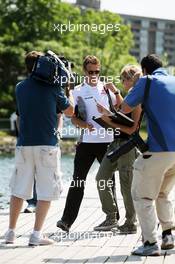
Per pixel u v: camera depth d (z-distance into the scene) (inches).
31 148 537.6
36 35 4318.4
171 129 490.6
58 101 543.2
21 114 540.1
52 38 4320.9
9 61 4200.3
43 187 538.9
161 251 516.4
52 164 539.5
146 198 502.0
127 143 506.9
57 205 801.6
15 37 4320.9
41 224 544.1
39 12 4320.9
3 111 4232.3
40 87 538.3
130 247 538.3
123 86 601.6
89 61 617.3
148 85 495.5
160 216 520.7
